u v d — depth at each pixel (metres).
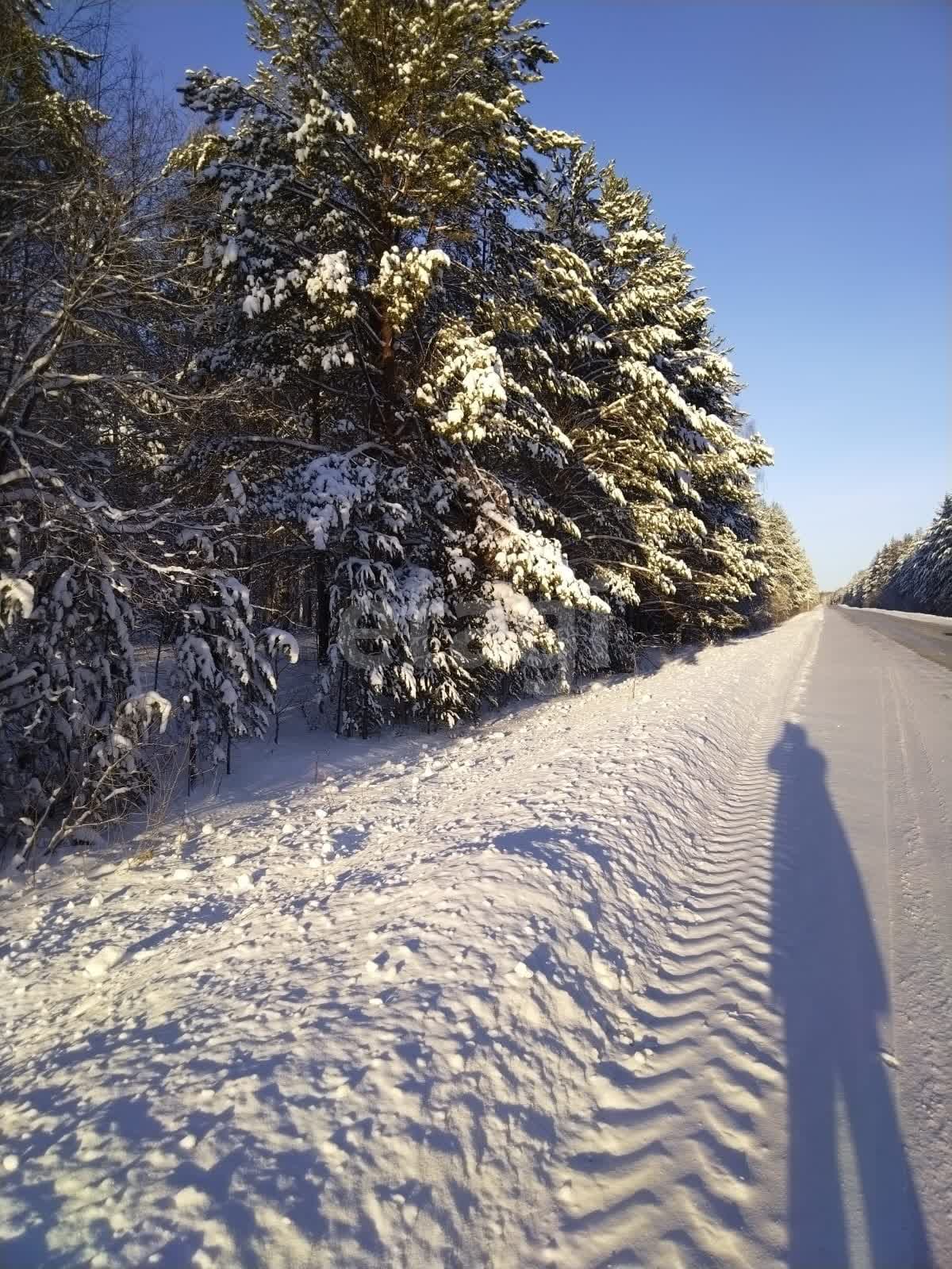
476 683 12.48
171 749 8.02
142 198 6.75
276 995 3.24
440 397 10.59
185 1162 2.26
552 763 7.44
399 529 10.48
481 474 11.43
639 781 6.45
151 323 7.62
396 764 9.31
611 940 3.92
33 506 6.39
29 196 6.21
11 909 4.96
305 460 10.70
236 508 8.34
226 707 8.23
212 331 9.41
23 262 6.45
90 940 4.39
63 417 7.13
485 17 8.77
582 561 16.08
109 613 6.43
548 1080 2.86
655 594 20.41
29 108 6.14
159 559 7.37
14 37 5.98
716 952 4.03
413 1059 2.73
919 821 6.20
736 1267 2.12
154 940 4.29
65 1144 2.39
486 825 5.38
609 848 4.89
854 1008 3.40
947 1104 2.78
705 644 28.28
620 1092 2.91
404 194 10.05
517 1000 3.16
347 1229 2.09
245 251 9.00
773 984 3.63
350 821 6.52
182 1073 2.72
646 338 13.85
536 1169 2.47
